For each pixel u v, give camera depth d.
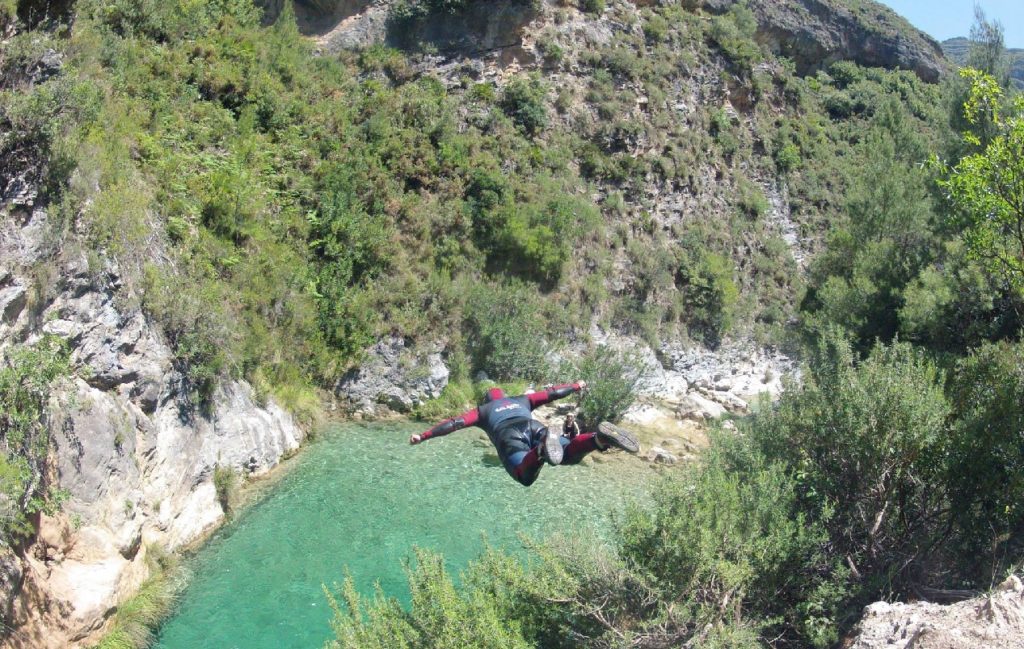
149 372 14.06
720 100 36.16
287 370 19.98
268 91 23.38
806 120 40.50
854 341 21.12
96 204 14.08
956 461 11.46
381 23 30.67
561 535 11.33
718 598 9.90
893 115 33.03
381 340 22.47
